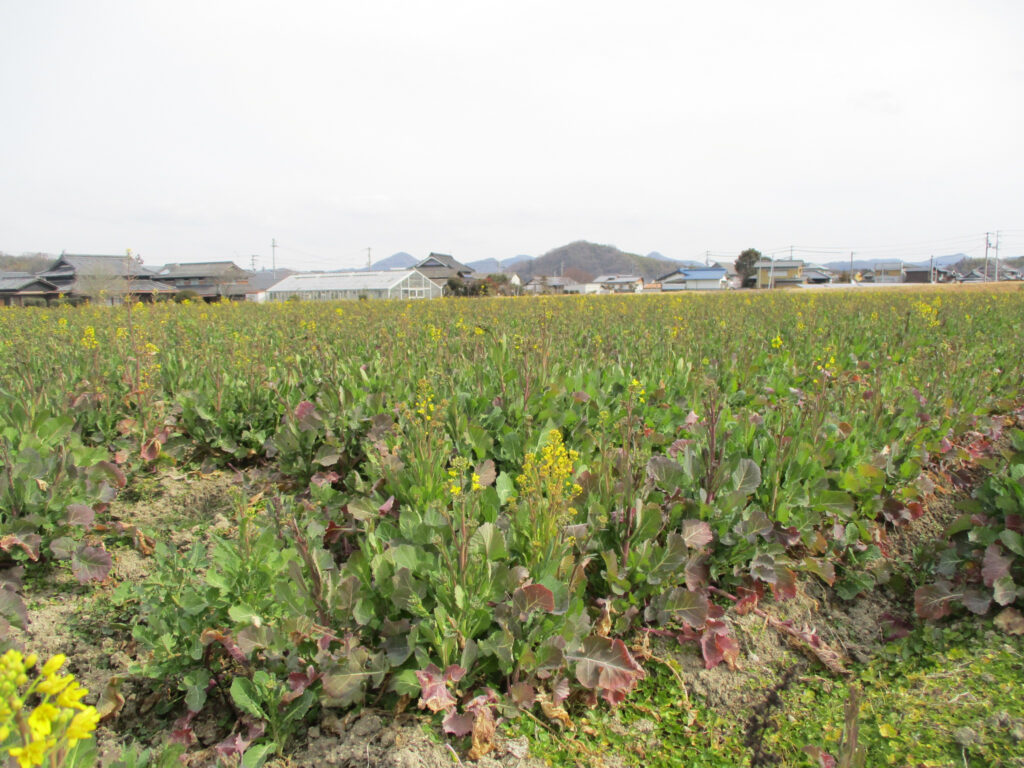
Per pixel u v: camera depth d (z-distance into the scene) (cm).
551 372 676
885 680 355
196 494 594
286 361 773
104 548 471
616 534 391
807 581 438
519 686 310
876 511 477
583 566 360
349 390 629
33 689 156
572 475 418
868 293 3494
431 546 356
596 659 324
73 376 705
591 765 296
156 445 626
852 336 1166
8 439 480
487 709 301
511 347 826
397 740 295
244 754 283
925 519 527
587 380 666
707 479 428
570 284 10475
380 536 378
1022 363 875
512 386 626
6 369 771
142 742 319
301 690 305
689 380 676
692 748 311
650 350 876
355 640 317
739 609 398
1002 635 367
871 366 896
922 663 366
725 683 351
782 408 456
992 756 280
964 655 360
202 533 519
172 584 354
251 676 329
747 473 430
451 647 307
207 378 696
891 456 511
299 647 323
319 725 313
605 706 333
